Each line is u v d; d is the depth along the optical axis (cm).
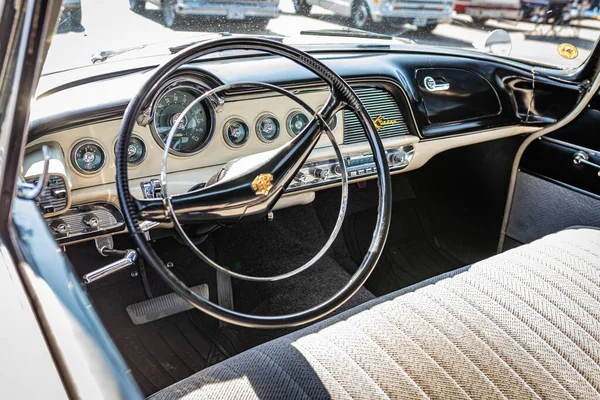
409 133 222
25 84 70
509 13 482
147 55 194
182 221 116
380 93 214
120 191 107
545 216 238
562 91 218
